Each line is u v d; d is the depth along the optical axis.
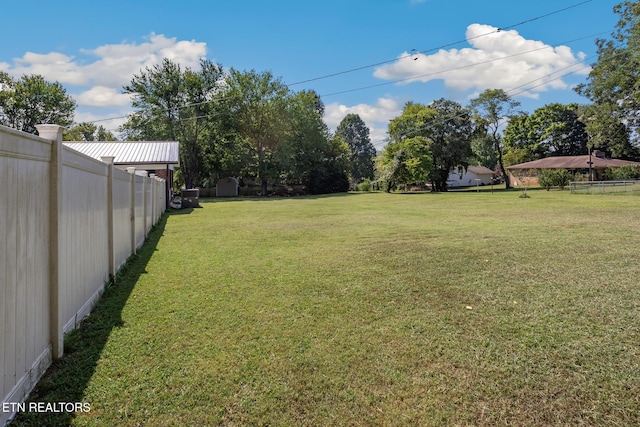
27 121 30.86
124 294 4.00
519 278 4.52
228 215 13.57
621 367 2.40
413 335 2.91
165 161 17.50
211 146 31.72
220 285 4.34
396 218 11.58
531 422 1.89
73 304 2.96
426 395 2.12
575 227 8.77
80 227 3.19
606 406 2.00
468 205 16.45
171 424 1.85
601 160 35.81
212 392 2.13
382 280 4.50
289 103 34.34
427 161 32.00
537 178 39.66
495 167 55.47
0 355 1.74
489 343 2.77
